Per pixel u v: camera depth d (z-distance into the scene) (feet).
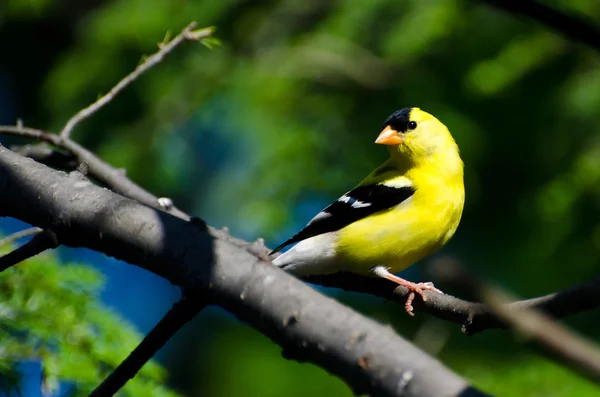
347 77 44.91
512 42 38.65
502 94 39.27
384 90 44.27
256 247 19.21
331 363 11.95
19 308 22.33
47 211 15.55
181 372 44.62
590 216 36.11
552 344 7.95
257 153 43.06
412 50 40.93
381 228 27.48
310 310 12.38
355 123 44.14
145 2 44.42
